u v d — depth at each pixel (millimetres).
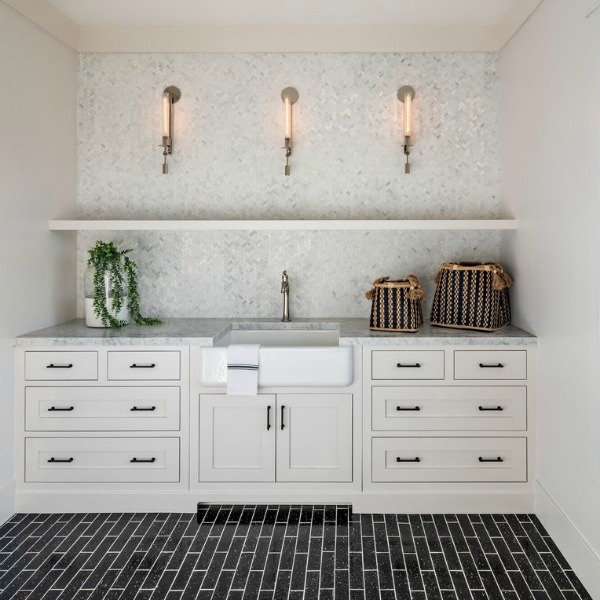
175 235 3637
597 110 2242
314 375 2908
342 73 3559
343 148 3582
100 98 3588
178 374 2971
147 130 3596
